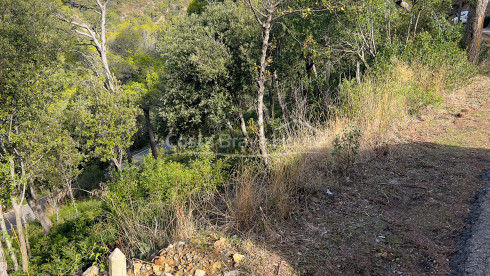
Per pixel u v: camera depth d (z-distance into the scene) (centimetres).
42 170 1194
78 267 368
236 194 392
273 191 400
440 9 1134
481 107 686
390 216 355
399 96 688
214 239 339
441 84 802
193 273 283
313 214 373
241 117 1538
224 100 1441
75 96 1495
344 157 477
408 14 1110
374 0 972
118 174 632
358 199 398
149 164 639
